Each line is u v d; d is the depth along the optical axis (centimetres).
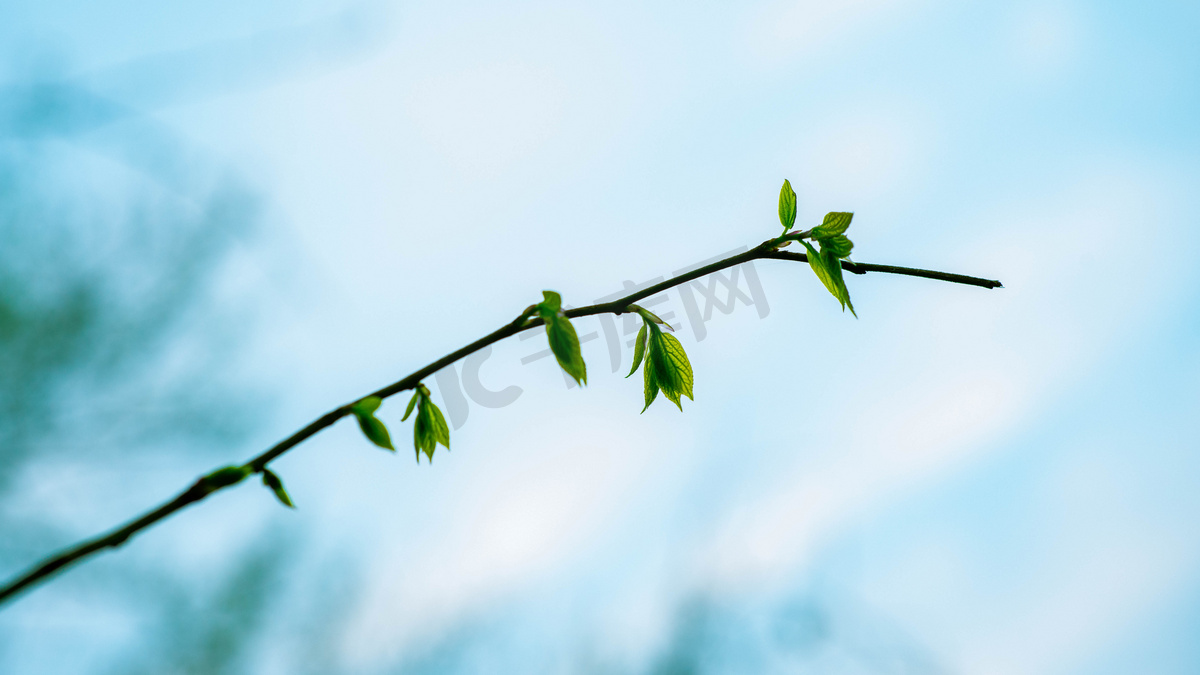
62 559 116
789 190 126
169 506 117
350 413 121
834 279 125
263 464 119
